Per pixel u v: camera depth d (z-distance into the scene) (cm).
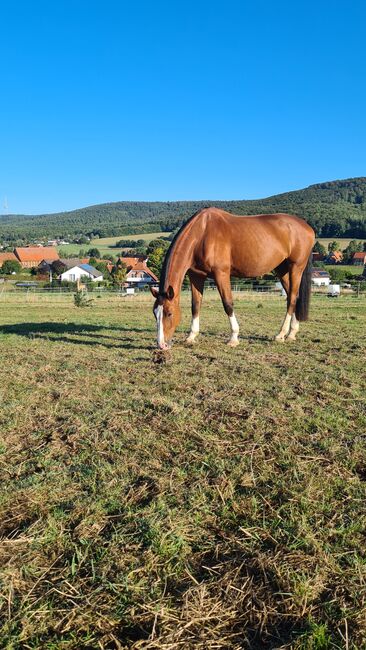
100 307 2095
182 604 209
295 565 232
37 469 345
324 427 422
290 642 188
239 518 279
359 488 309
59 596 214
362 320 1389
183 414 450
